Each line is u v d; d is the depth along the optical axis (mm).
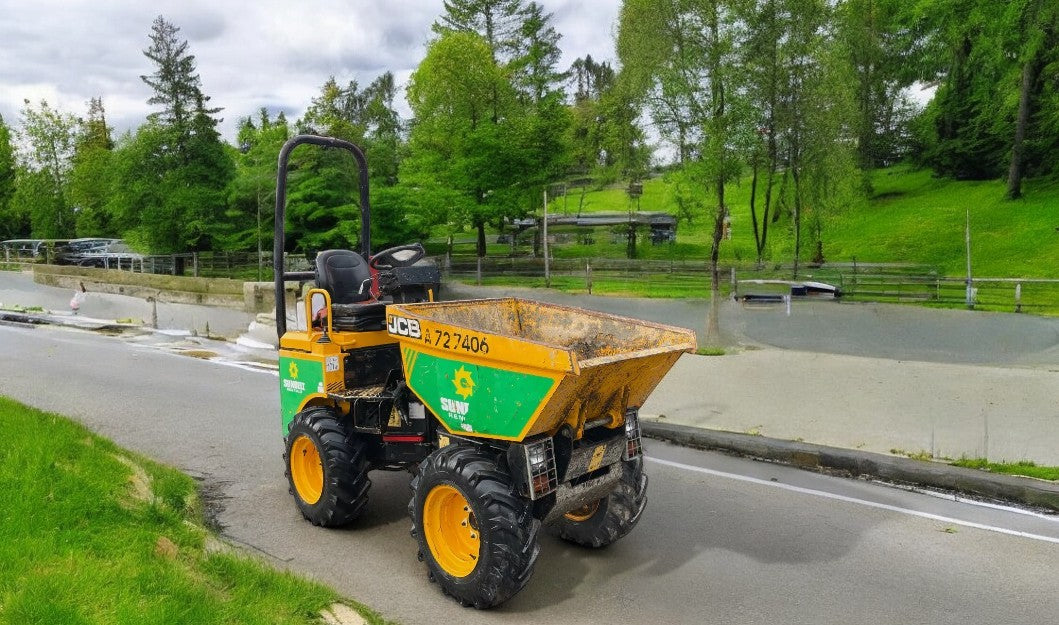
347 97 54312
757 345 14117
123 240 39656
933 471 6648
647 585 4746
